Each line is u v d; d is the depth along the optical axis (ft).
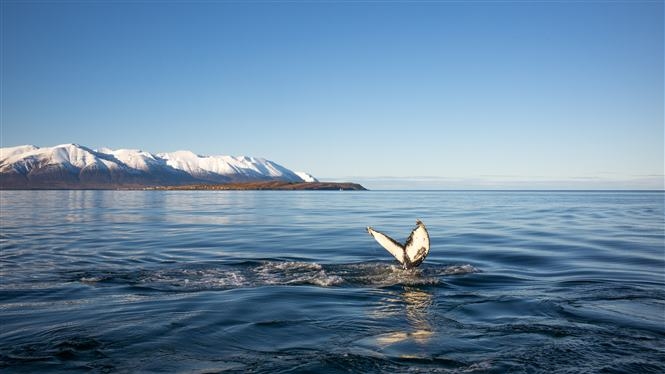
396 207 212.64
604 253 63.36
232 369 22.24
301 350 24.80
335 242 77.56
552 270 50.31
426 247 47.03
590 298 36.55
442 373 21.80
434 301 35.60
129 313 31.55
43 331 27.63
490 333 27.68
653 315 31.55
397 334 27.55
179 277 45.09
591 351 24.66
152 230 99.91
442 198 397.19
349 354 24.18
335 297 36.65
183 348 24.98
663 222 122.01
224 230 99.71
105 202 284.61
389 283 42.22
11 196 444.55
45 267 51.88
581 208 208.44
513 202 296.51
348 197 413.39
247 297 36.40
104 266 52.70
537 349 24.91
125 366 22.56
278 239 82.07
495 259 58.44
